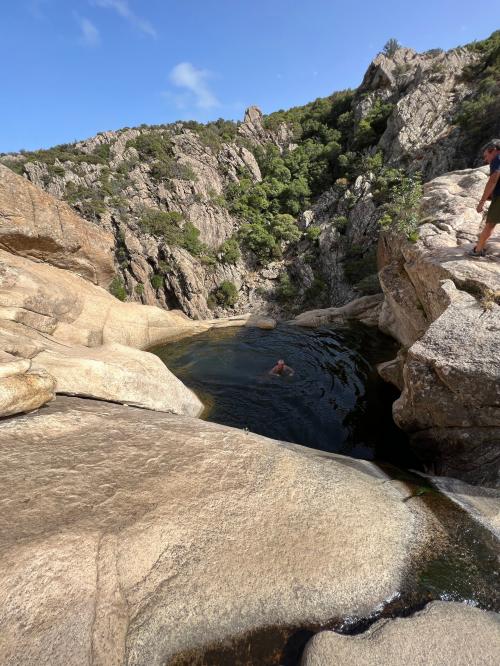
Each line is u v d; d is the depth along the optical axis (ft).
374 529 11.14
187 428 15.71
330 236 128.26
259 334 49.47
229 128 198.80
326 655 7.70
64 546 8.96
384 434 23.81
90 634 7.59
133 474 12.04
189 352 43.04
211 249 146.61
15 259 33.27
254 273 141.28
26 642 7.14
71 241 37.99
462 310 18.16
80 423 14.89
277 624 8.55
